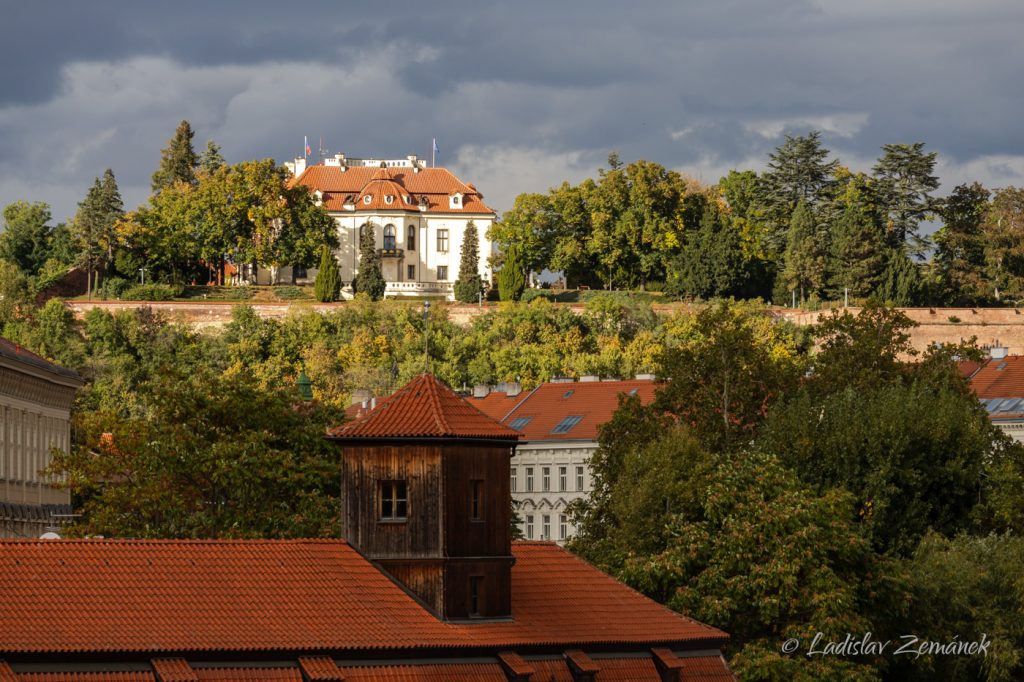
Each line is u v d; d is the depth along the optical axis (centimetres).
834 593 12675
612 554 15075
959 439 16950
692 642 11212
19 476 18350
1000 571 14362
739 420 18800
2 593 9519
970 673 13925
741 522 13288
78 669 9256
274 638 9788
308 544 10731
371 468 10919
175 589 9938
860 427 16725
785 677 12156
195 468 14112
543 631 10788
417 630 10338
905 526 16512
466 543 10881
